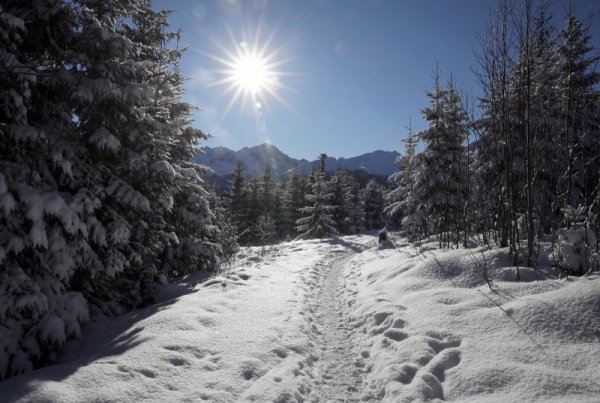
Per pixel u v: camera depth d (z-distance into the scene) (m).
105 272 7.28
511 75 9.09
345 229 45.78
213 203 18.09
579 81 10.05
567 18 8.38
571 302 5.28
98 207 6.99
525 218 9.10
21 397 3.73
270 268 13.74
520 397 3.74
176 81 13.11
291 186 47.81
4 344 5.21
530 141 8.07
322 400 4.50
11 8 6.34
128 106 7.61
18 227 5.74
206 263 12.63
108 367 4.56
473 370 4.36
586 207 7.85
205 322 6.57
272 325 6.62
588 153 9.91
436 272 8.48
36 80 6.34
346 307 9.05
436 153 17.03
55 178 7.02
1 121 6.15
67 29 6.69
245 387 4.37
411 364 4.81
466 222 11.85
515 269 7.44
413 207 18.78
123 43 6.98
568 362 4.22
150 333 6.00
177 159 12.67
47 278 6.41
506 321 5.39
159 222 10.15
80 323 6.79
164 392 4.14
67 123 7.31
